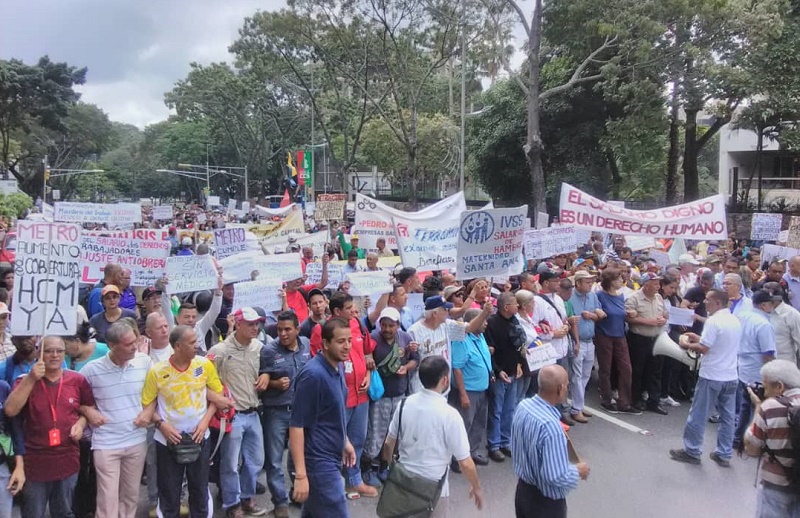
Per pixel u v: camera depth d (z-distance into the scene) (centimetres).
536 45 2303
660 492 655
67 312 522
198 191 10319
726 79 2198
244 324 586
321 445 448
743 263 1292
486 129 3484
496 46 2505
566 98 2955
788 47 2303
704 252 1703
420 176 5622
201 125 8612
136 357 539
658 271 1177
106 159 12688
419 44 3059
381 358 660
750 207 2884
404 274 825
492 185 3641
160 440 521
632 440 802
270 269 879
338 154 5778
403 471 446
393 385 669
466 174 4659
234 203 3750
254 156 6419
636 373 922
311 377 443
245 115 6206
